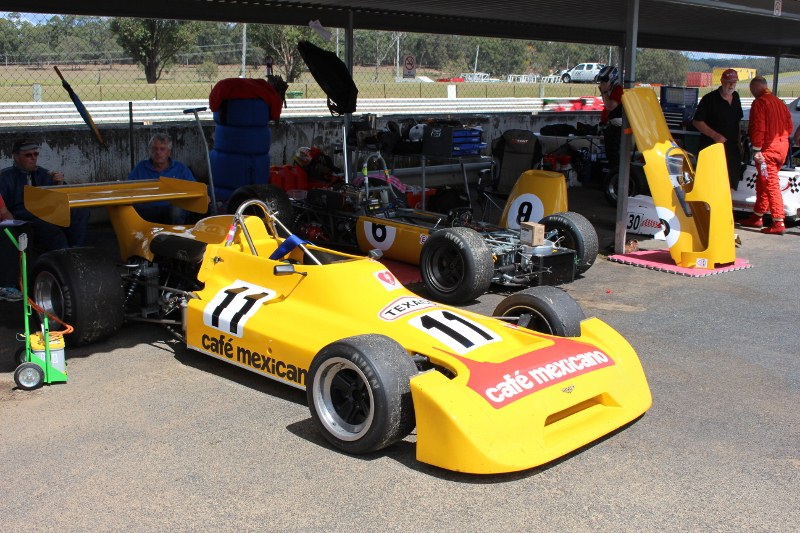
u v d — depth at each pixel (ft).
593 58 208.13
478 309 23.72
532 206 28.53
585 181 49.34
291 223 29.60
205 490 12.91
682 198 29.27
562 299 16.94
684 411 16.42
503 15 42.55
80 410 15.97
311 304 16.67
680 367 19.10
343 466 13.75
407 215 28.94
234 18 37.60
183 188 22.40
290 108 61.46
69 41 74.95
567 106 81.56
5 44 70.33
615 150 43.19
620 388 14.93
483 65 187.11
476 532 11.80
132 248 21.08
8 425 15.24
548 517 12.23
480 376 13.67
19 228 23.70
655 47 59.77
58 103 48.78
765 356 19.99
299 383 15.93
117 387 17.20
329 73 35.22
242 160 33.65
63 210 19.30
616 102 44.37
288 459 13.99
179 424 15.35
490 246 24.99
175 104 53.83
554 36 51.08
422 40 171.32
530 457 12.94
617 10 39.50
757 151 36.47
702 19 45.68
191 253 19.42
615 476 13.55
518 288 26.40
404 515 12.23
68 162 34.09
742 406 16.75
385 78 132.77
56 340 17.30
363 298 16.25
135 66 87.66
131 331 20.99
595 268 29.63
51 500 12.56
